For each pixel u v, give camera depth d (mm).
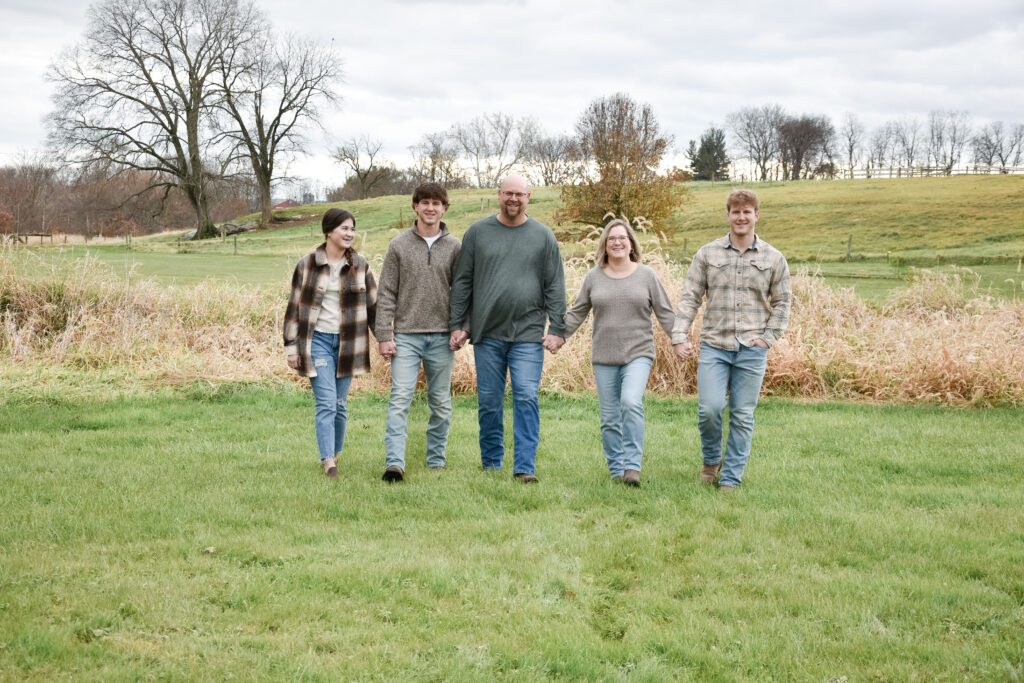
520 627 3330
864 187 53375
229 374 9438
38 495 4988
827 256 30781
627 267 5785
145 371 9617
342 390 5969
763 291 5469
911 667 3031
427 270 5719
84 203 59594
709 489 5398
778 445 6863
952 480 5758
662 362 9703
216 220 80375
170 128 48531
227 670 2910
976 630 3348
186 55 48406
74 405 8180
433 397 5914
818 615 3480
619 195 33219
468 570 3887
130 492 5098
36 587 3551
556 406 8609
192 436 6926
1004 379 9031
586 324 9984
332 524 4574
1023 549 4273
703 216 44875
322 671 2924
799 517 4770
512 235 5730
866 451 6613
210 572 3807
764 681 2965
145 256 32062
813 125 112062
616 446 5789
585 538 4375
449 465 6059
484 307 5691
